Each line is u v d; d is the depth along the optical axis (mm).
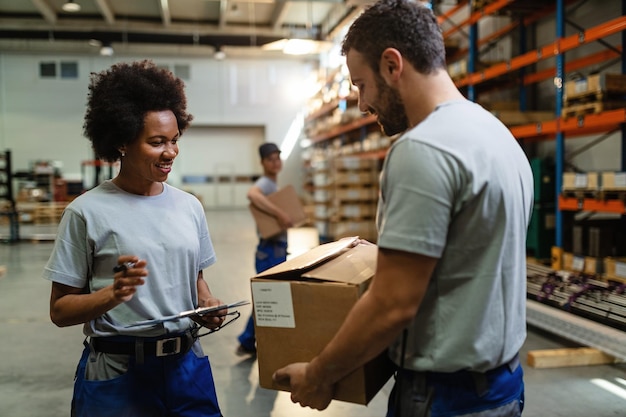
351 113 9820
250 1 11812
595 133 5562
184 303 1356
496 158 915
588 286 3461
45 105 16547
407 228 847
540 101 6398
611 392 2740
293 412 2596
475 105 1014
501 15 6301
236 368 3184
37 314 4512
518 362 1057
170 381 1311
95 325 1270
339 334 912
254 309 1062
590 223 4574
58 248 1232
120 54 16766
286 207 3447
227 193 18156
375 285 878
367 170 7785
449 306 931
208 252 1526
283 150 17906
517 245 962
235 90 17625
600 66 5406
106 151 1299
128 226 1276
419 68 974
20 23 13742
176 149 1322
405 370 1001
